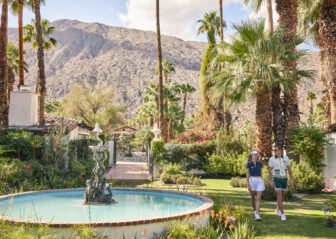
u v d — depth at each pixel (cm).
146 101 4806
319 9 1530
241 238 544
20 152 1314
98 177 827
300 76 1341
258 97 1320
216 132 2203
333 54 1385
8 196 805
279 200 719
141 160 4072
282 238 563
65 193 951
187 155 1958
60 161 1300
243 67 1231
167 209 742
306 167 1206
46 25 2842
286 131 1354
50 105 5728
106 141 2888
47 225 483
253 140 1939
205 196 819
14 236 440
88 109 4306
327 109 1570
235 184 1373
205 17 2822
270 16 1538
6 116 1552
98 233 493
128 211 719
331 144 1202
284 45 1282
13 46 2894
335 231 608
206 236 530
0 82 1541
